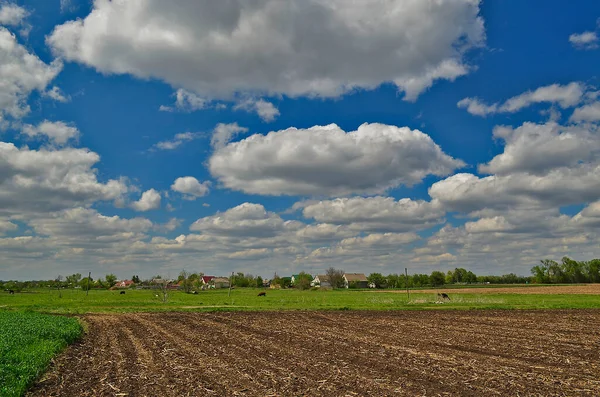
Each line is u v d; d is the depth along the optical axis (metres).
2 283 123.31
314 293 109.75
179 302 63.50
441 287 145.00
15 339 20.08
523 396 11.80
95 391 12.98
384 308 49.25
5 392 12.34
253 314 43.00
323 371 15.19
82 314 43.91
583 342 22.05
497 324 31.44
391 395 12.02
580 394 11.98
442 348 20.36
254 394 12.28
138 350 20.45
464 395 11.96
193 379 14.14
